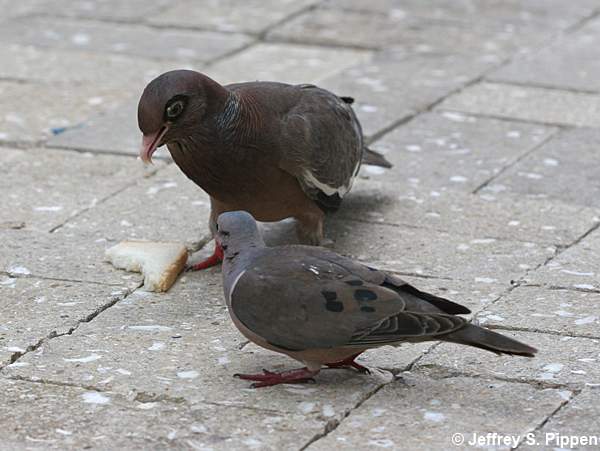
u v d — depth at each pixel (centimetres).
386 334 878
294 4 2191
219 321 1079
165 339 1038
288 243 1273
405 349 1017
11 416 907
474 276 1177
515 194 1395
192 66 1866
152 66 1859
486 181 1434
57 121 1625
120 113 1659
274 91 1179
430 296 905
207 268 1198
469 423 895
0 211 1326
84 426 894
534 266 1200
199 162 1123
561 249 1245
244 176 1141
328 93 1246
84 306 1102
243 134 1122
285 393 938
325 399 929
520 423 896
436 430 885
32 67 1839
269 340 910
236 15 2125
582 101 1712
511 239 1269
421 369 984
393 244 1257
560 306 1104
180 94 1077
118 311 1099
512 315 1084
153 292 1141
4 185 1403
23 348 1016
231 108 1114
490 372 977
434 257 1224
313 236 1238
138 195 1382
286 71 1848
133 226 1296
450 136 1581
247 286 911
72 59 1880
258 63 1886
